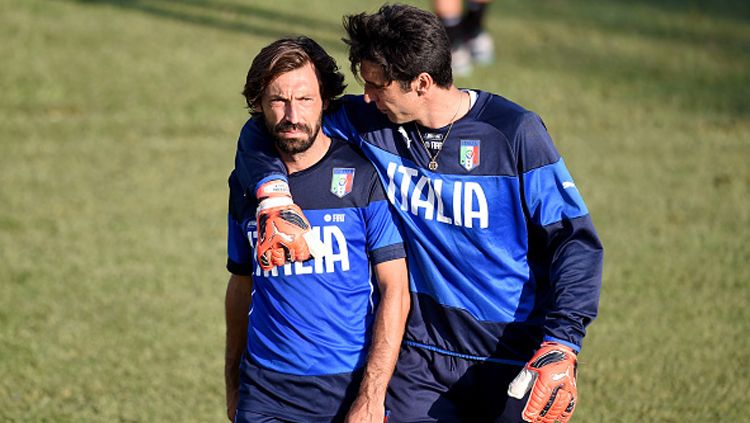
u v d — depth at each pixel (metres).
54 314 21.22
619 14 49.62
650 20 48.84
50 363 19.22
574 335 11.35
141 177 29.45
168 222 26.47
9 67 37.03
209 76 37.56
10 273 23.08
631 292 22.77
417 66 11.47
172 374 19.03
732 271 24.03
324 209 12.05
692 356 19.91
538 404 11.09
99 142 31.98
